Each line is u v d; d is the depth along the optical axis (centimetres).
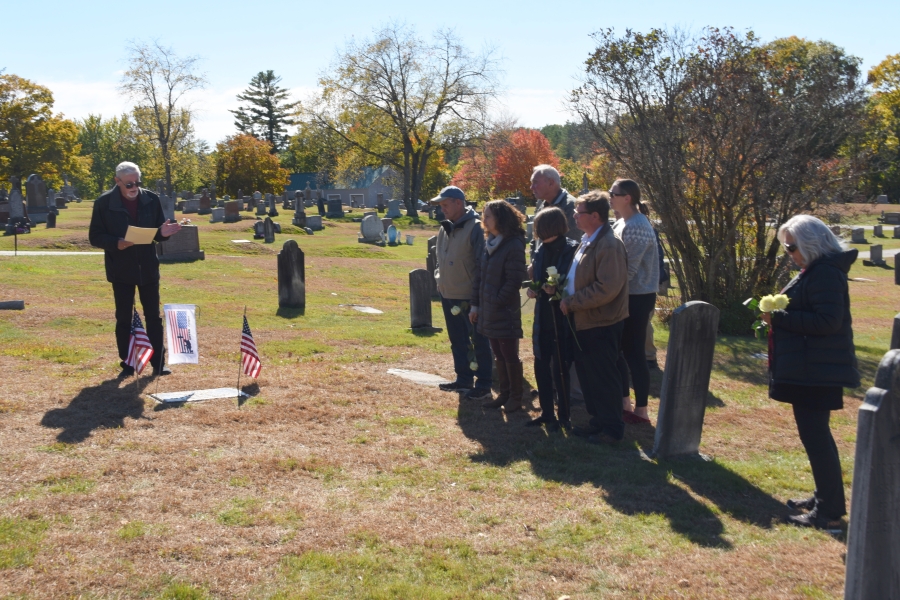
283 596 362
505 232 678
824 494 469
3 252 2047
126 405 654
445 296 772
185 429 600
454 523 455
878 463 320
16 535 405
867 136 1433
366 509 469
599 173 1570
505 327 683
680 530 457
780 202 1345
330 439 600
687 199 1345
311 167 10538
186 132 6762
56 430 577
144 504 456
